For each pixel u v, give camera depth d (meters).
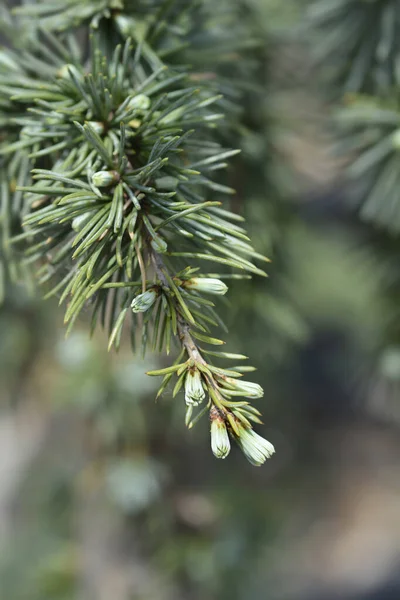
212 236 0.50
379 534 1.56
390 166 0.65
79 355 0.78
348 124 0.66
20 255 0.57
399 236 0.77
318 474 1.21
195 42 0.60
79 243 0.50
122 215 0.49
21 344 0.90
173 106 0.51
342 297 1.22
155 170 0.49
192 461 0.87
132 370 0.78
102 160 0.51
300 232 0.87
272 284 0.73
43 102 0.52
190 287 0.48
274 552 1.05
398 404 0.84
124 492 0.82
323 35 0.70
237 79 0.66
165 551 0.87
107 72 0.53
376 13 0.66
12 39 0.59
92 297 0.51
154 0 0.58
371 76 0.66
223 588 0.93
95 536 0.89
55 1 0.57
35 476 1.02
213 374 0.47
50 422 0.95
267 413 1.01
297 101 0.77
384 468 1.48
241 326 0.68
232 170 0.64
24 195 0.54
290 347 0.85
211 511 0.88
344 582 1.50
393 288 0.79
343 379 1.25
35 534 0.99
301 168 0.84
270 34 0.74
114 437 0.81
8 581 0.98
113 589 0.88
